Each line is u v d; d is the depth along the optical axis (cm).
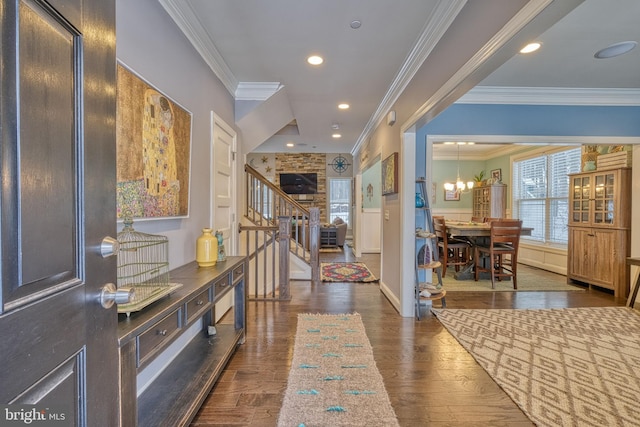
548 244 575
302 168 927
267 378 203
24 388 54
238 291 259
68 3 65
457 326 292
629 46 260
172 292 154
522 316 320
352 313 328
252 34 247
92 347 73
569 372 212
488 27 166
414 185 318
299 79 334
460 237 566
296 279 486
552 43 255
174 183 203
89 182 72
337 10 216
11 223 52
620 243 392
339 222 877
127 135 153
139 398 165
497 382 200
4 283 51
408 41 256
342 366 218
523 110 368
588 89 356
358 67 305
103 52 78
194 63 240
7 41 51
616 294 392
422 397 185
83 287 70
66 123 65
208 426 160
